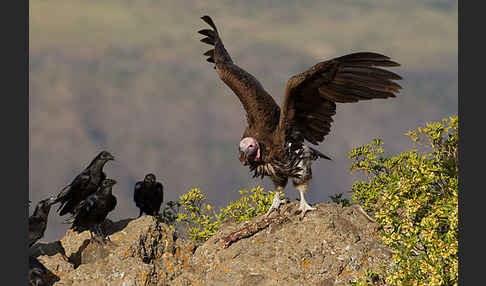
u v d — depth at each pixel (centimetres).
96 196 1311
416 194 1221
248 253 1312
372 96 1247
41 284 1192
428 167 1255
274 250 1303
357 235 1318
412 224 1168
